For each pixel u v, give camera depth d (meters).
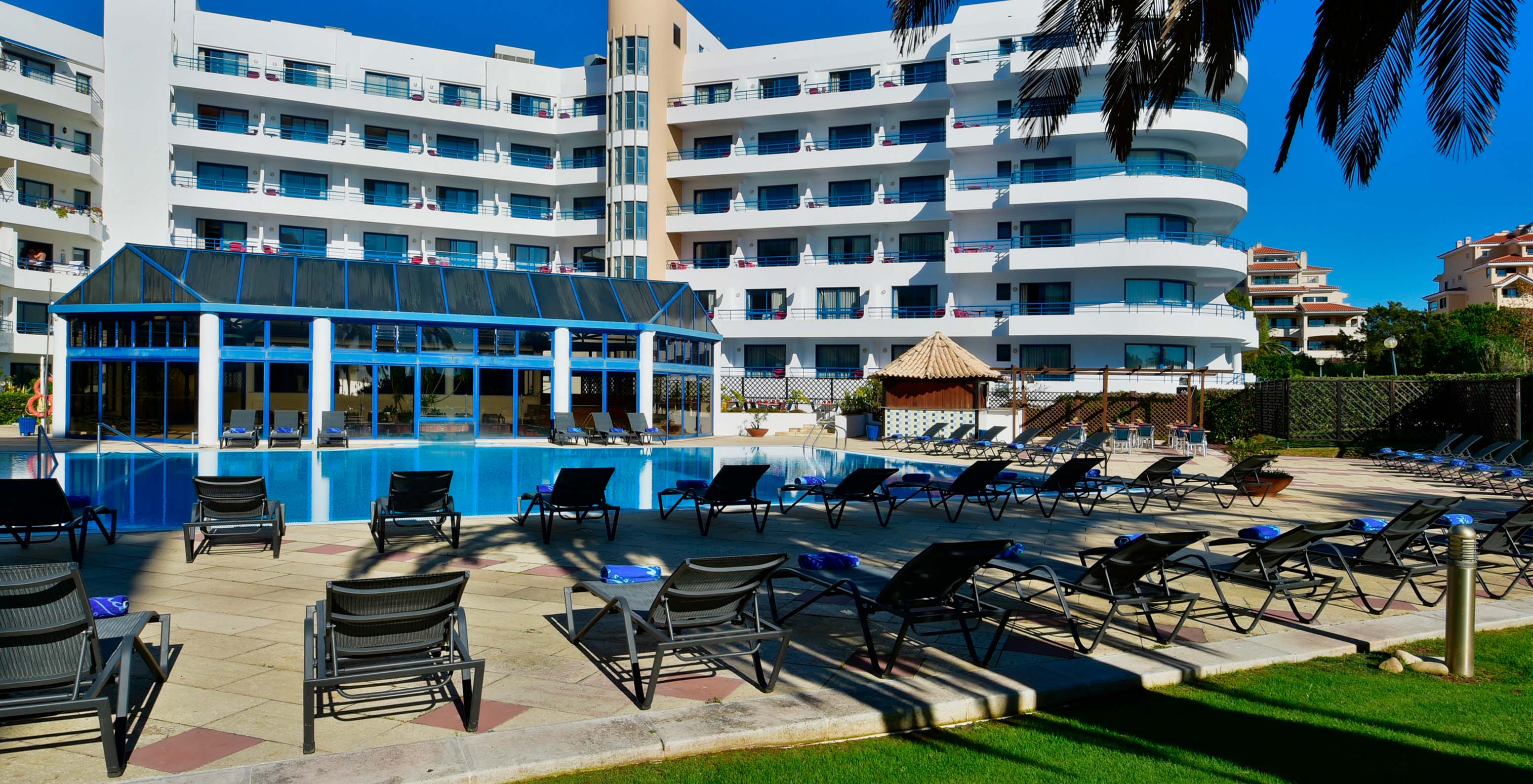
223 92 41.28
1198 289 41.78
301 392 24.09
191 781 3.62
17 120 38.06
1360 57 8.12
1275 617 6.79
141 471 17.67
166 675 5.01
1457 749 4.11
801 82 45.09
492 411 26.31
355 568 8.32
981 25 41.38
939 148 41.28
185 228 41.75
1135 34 9.04
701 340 31.22
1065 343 39.19
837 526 11.34
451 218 44.41
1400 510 13.31
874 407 33.16
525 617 6.57
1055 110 10.01
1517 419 20.92
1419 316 60.03
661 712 4.49
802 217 43.16
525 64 47.09
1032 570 6.20
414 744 4.05
